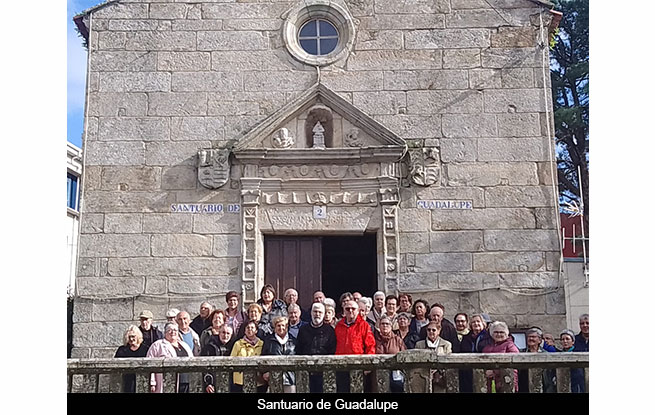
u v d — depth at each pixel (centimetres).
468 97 1277
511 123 1267
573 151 1923
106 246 1230
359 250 1673
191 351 976
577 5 1872
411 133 1268
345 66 1291
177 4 1310
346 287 1730
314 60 1291
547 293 1211
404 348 958
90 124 1272
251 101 1283
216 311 1001
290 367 816
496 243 1229
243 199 1238
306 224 1235
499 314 1206
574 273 1584
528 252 1225
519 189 1246
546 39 1288
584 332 1028
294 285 1241
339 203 1241
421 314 1041
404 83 1284
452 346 1017
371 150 1235
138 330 970
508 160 1256
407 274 1220
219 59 1295
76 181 1897
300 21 1320
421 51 1293
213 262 1227
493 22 1300
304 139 1262
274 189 1245
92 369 831
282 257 1250
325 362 815
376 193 1239
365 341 925
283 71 1291
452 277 1219
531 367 812
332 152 1238
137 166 1259
